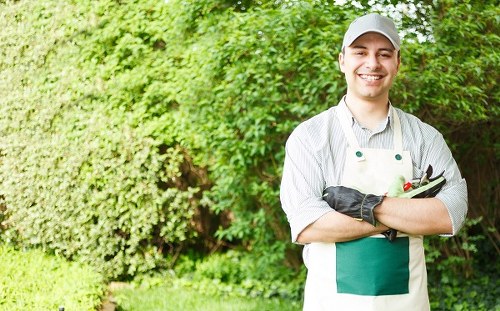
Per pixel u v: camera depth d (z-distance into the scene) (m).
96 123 6.45
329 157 2.40
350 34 2.39
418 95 4.99
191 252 7.00
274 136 5.58
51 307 4.49
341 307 2.32
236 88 5.34
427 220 2.27
